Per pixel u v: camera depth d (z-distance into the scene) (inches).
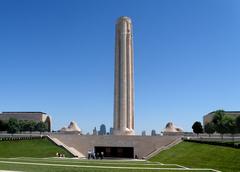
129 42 4709.6
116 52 4694.9
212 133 4958.2
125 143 4092.0
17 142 3880.4
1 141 3769.7
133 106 4692.4
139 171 1881.2
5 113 7204.7
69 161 2664.9
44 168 1911.9
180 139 3971.5
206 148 3061.0
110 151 4222.4
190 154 3006.9
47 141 4146.2
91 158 3602.4
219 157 2559.1
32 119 7081.7
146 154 4010.8
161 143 4020.7
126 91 4601.4
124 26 4694.9
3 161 2440.9
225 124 4579.2
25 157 3245.6
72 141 4222.4
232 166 2209.6
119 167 2121.1
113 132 4566.9
